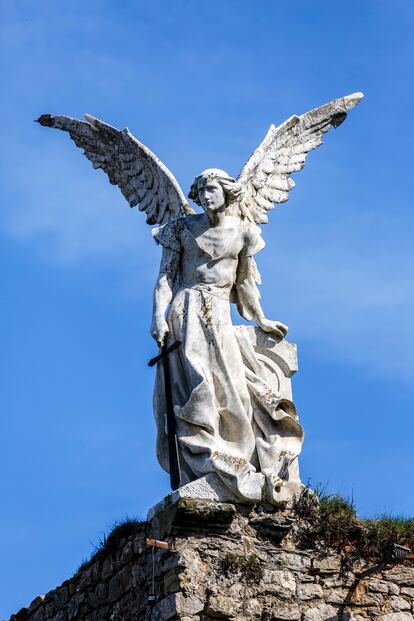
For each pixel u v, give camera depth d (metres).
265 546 33.00
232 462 32.84
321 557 33.34
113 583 34.34
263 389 33.69
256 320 34.31
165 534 32.62
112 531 34.66
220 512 32.53
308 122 36.91
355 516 34.19
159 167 35.88
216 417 33.19
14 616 38.72
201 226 34.44
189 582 32.12
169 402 33.31
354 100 37.16
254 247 34.31
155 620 32.41
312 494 33.62
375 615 33.31
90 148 37.00
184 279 34.41
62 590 36.66
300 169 36.50
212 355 33.56
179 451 33.22
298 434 33.72
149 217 35.97
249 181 35.88
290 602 32.81
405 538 34.06
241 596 32.44
